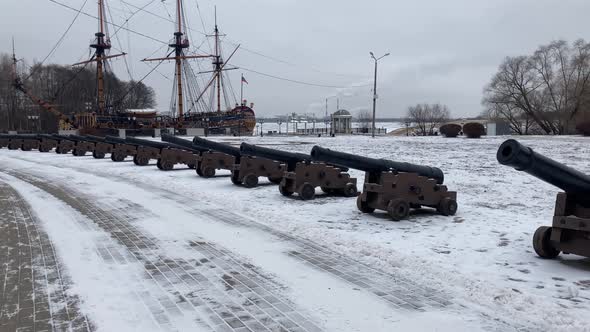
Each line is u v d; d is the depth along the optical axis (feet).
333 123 290.56
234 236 24.99
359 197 31.42
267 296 16.03
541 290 16.42
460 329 13.21
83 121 198.18
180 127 231.71
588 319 13.73
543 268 19.04
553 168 18.45
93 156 87.35
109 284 17.30
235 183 46.96
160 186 46.96
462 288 16.66
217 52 284.41
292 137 198.70
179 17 233.35
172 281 17.62
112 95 281.54
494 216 29.91
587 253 18.84
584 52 199.52
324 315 14.33
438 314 14.33
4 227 27.07
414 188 29.96
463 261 20.01
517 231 25.64
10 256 20.93
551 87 210.79
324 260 20.42
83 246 22.80
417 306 15.01
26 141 112.16
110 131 196.03
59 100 280.51
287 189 39.06
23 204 35.32
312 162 38.37
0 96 268.00
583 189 19.26
